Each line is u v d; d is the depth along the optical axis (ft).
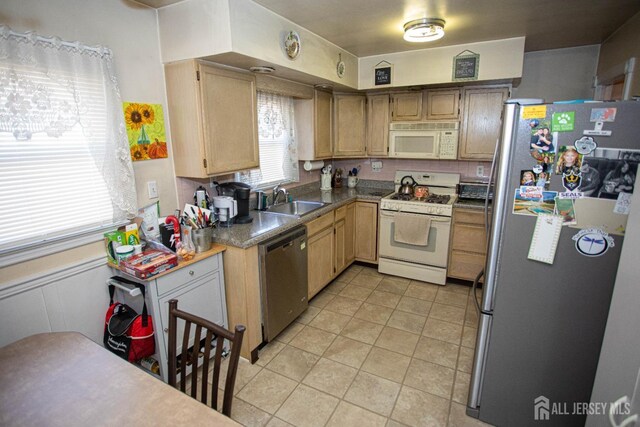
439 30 8.36
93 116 6.17
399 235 11.75
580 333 5.19
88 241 6.35
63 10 5.77
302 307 9.34
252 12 7.01
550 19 8.29
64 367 3.92
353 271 12.87
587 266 4.97
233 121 8.05
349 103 12.69
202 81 7.20
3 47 4.95
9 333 5.49
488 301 5.71
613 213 4.71
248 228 8.20
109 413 3.25
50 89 5.54
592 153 4.67
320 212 10.02
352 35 9.36
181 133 7.61
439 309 10.06
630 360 3.58
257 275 7.76
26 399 3.43
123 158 6.60
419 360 7.85
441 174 12.68
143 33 7.07
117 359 4.07
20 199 5.49
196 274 6.99
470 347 8.29
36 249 5.67
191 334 7.06
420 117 12.03
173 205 8.04
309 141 11.84
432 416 6.31
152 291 6.17
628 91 8.22
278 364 7.75
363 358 7.94
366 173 14.38
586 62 10.85
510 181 5.19
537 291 5.32
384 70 11.45
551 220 5.03
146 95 7.23
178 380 7.02
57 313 6.04
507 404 5.91
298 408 6.50
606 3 7.30
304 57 8.80
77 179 6.15
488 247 5.60
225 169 7.99
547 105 4.79
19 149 5.41
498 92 10.89
